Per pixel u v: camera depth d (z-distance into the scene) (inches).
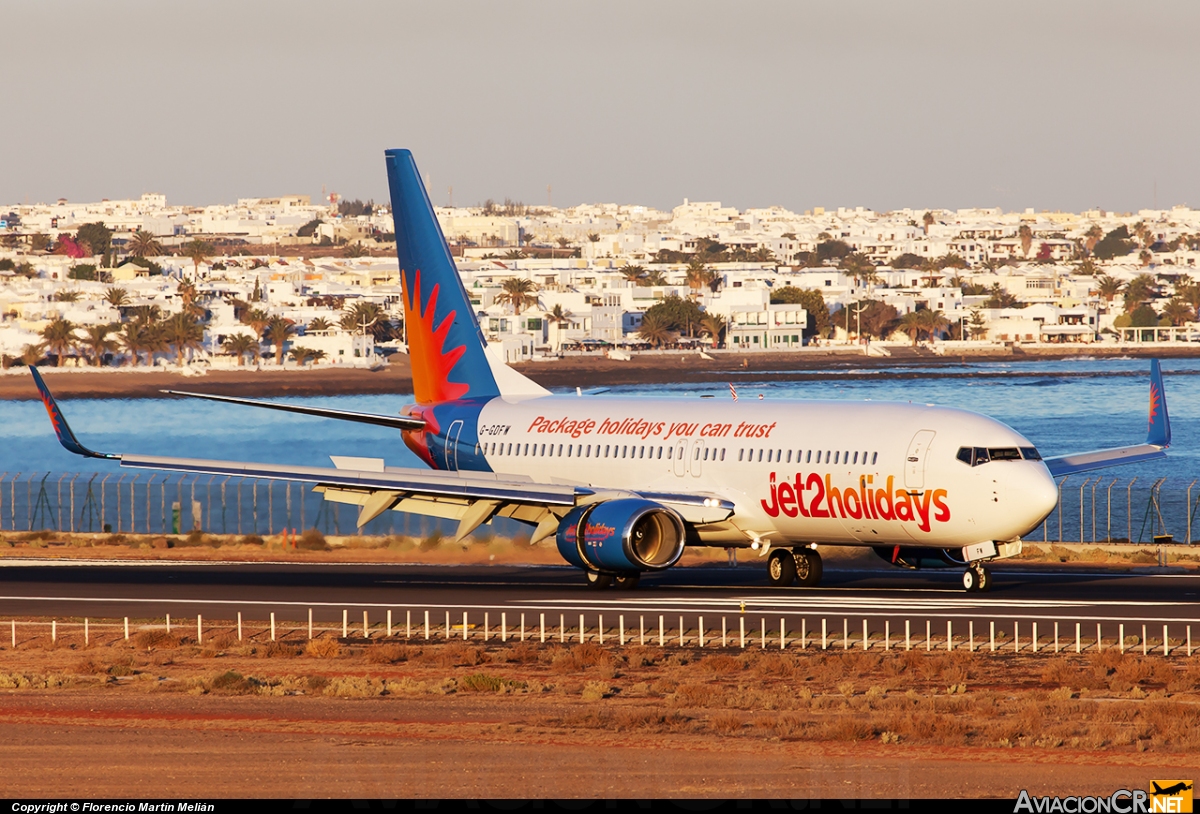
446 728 4222.4
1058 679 5064.0
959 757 3799.2
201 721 4357.8
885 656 5536.4
